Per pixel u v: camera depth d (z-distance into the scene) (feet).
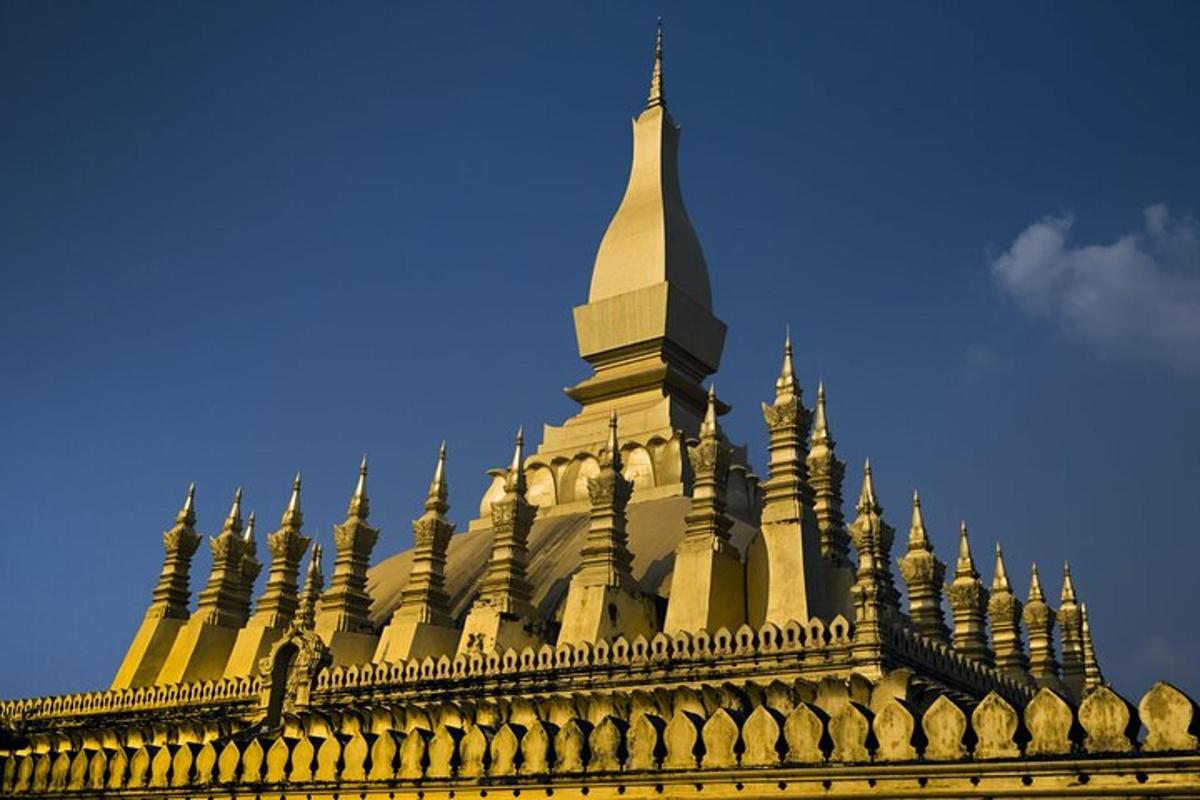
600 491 91.91
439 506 103.91
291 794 70.74
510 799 62.18
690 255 136.05
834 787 53.16
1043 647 118.01
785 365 90.27
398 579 121.80
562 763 60.95
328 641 102.17
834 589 88.28
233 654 112.57
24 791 84.17
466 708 83.87
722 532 87.92
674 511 108.47
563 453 125.90
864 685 66.80
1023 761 48.65
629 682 78.07
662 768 57.72
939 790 50.44
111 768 80.28
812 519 85.87
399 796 66.28
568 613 88.33
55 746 111.45
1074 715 48.32
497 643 90.22
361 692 89.76
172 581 124.47
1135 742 46.47
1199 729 45.32
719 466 89.86
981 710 50.34
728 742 56.39
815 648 71.26
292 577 117.39
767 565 84.48
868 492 94.27
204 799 74.59
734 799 55.52
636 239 134.62
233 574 121.90
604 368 134.31
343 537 109.09
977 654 103.65
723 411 134.00
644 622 89.51
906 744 51.75
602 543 90.12
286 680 96.63
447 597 102.22
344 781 68.69
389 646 97.96
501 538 96.63
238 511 124.88
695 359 133.28
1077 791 47.21
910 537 105.29
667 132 141.18
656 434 118.83
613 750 59.62
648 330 130.00
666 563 99.09
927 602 100.99
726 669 74.43
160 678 116.16
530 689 82.02
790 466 86.48
